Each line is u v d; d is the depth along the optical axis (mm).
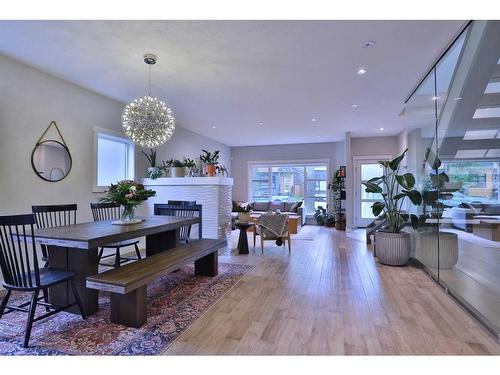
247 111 5410
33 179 3553
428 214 3895
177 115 5715
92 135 4371
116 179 4949
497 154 2926
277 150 9562
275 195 9742
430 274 3682
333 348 2014
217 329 2287
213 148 8578
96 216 3734
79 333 2225
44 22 2527
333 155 9023
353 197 8383
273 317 2496
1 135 3223
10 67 3283
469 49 2945
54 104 3793
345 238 6582
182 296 2990
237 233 7434
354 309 2656
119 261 3562
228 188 5398
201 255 3223
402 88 4191
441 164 3590
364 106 5086
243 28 2633
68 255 2596
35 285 2100
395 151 8031
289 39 2828
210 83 4000
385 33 2717
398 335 2188
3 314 2406
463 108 3234
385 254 4184
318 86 4113
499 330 2162
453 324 2361
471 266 3209
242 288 3229
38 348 2020
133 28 2633
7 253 2303
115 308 2377
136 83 4016
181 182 5082
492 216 3004
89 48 3021
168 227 3152
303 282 3432
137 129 3316
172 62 3346
